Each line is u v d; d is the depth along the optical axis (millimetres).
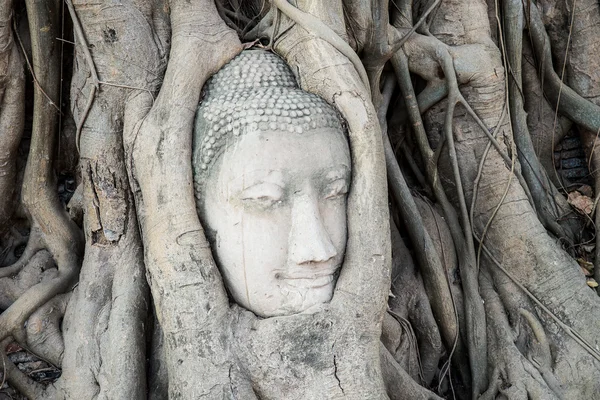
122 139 4055
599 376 4383
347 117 3699
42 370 4207
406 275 4770
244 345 3451
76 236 4473
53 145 4465
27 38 4461
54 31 4344
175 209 3553
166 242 3543
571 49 5566
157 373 3879
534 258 4738
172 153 3598
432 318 4711
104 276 4055
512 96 5258
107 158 4055
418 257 4738
